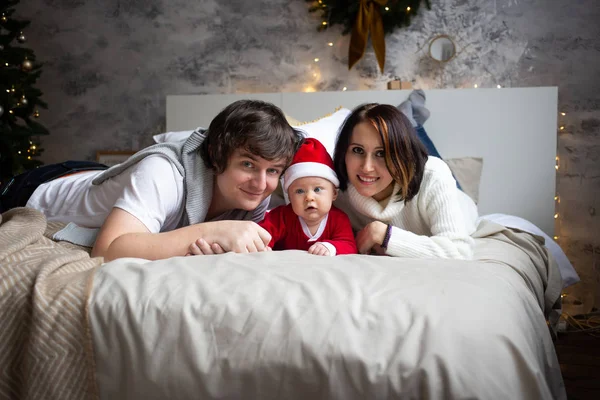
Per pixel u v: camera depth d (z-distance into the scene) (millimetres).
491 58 3156
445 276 915
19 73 2938
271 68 3373
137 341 817
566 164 3105
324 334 762
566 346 2350
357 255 1100
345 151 1504
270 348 768
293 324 779
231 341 788
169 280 897
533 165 2867
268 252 1089
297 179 1473
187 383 782
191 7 3432
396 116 1434
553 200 2855
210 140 1396
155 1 3469
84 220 1609
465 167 2799
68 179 1806
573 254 3105
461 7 3176
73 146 3586
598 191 3074
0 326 895
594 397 1673
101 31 3531
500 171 2895
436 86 3213
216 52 3420
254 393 763
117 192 1521
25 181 1854
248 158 1356
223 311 815
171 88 3473
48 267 958
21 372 882
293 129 1511
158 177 1377
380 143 1420
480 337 749
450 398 696
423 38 3221
